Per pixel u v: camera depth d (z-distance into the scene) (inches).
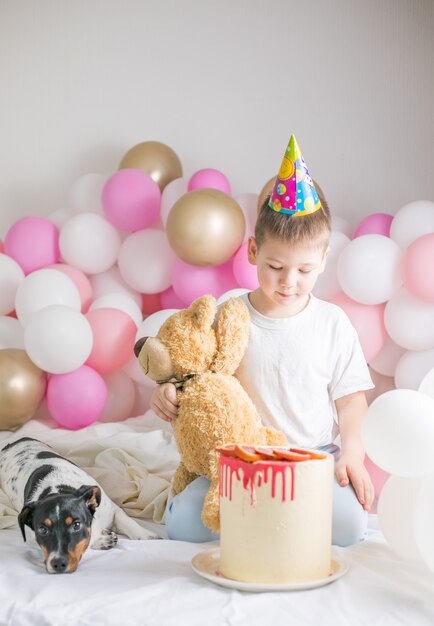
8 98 160.7
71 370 123.4
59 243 139.8
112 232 138.9
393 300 118.0
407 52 147.5
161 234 137.9
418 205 122.6
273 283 84.7
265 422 90.1
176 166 146.8
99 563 78.9
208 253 124.3
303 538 68.9
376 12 148.3
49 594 69.0
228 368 87.2
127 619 63.4
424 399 71.0
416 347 117.1
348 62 149.5
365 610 64.5
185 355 86.1
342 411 91.0
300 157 83.1
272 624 62.3
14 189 161.2
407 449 68.7
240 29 153.3
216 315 89.9
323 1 150.0
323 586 69.4
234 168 154.5
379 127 148.8
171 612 64.4
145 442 113.0
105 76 157.9
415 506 70.5
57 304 124.3
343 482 83.8
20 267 138.5
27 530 89.5
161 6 155.6
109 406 133.1
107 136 158.2
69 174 159.5
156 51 156.1
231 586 68.8
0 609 66.8
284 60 151.9
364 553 80.3
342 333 90.7
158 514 96.4
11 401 123.8
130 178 136.3
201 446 83.9
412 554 73.8
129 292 141.9
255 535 68.7
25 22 159.8
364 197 149.6
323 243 84.0
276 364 89.2
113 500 100.7
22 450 107.2
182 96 155.6
